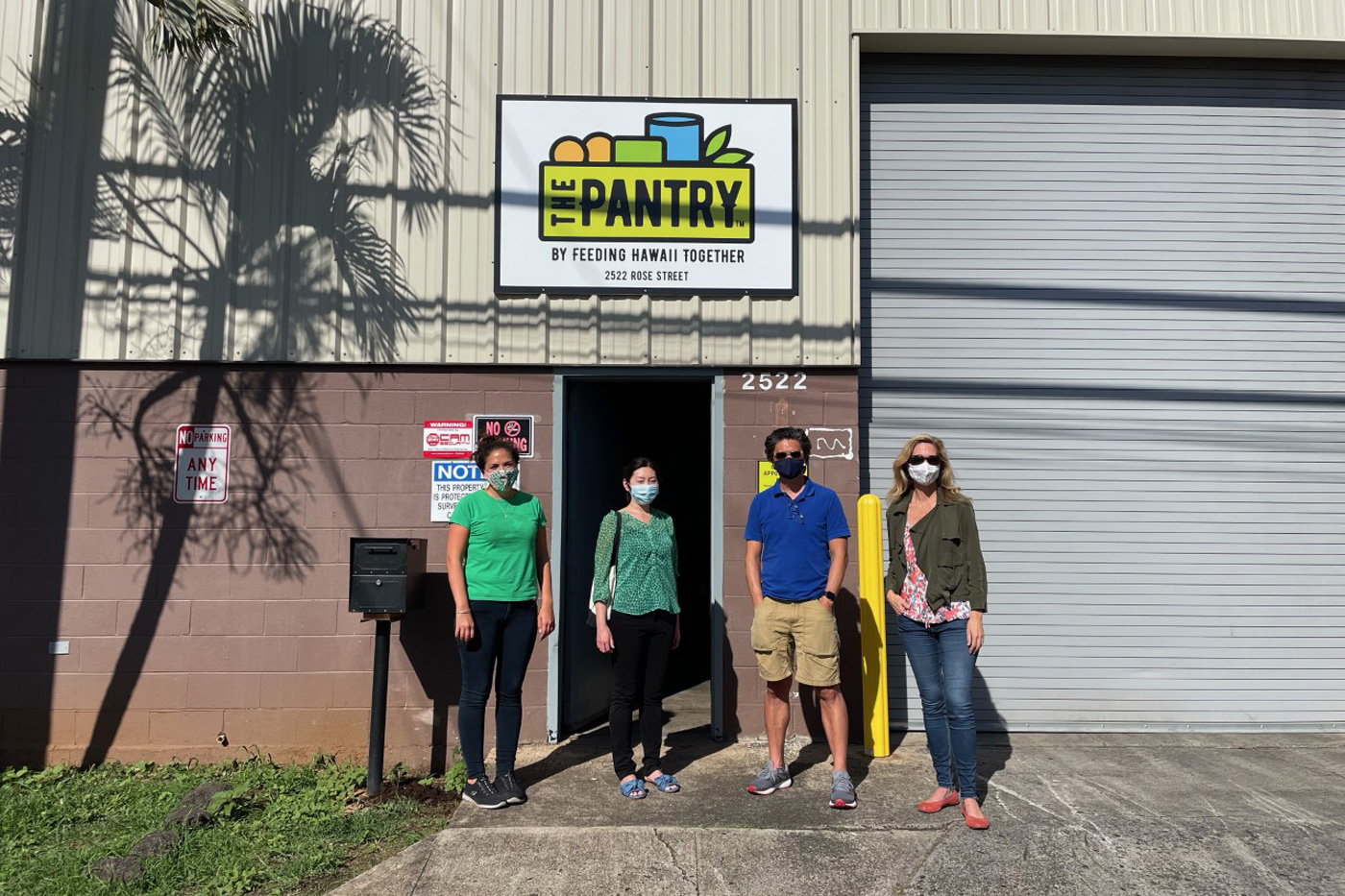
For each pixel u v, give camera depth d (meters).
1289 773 5.39
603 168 6.10
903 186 6.63
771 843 4.31
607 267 6.06
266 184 6.07
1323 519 6.50
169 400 5.95
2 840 4.64
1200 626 6.41
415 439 5.98
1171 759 5.68
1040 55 6.69
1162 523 6.46
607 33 6.19
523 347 6.02
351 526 5.92
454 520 4.93
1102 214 6.64
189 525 5.88
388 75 6.13
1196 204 6.66
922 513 4.78
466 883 4.03
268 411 5.97
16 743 5.73
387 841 4.57
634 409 7.09
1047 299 6.58
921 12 6.32
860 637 5.85
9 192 5.98
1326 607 6.44
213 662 5.82
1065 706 6.35
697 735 6.03
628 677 5.00
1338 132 6.73
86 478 5.88
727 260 6.09
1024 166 6.66
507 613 4.90
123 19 6.13
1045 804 4.82
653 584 5.02
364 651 5.86
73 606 5.80
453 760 5.74
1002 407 6.52
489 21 6.18
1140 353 6.57
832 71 6.25
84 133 6.05
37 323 5.91
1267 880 4.02
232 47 6.12
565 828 4.46
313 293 6.02
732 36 6.23
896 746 5.84
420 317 6.02
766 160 6.15
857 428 6.07
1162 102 6.71
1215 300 6.61
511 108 6.11
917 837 4.37
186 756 5.76
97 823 4.89
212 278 6.00
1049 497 6.47
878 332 6.54
